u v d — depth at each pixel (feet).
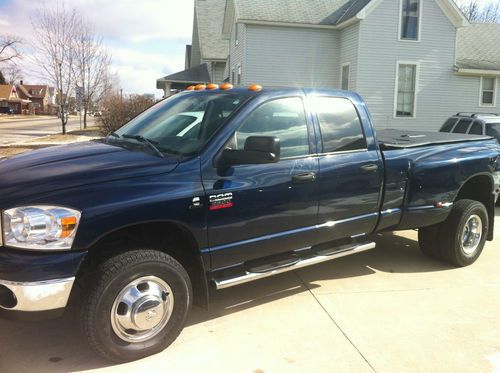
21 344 12.04
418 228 17.67
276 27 72.74
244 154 12.00
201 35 107.24
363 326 13.42
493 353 12.19
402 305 14.85
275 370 11.18
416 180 16.63
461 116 38.34
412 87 71.97
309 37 74.08
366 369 11.32
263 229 13.12
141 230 11.92
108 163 11.62
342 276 17.22
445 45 71.72
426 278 17.21
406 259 19.27
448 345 12.51
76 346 11.96
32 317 10.05
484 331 13.30
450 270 18.12
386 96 70.64
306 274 17.35
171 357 11.56
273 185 13.10
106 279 10.63
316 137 14.35
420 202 16.89
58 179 10.76
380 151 15.97
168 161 11.89
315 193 14.07
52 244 10.04
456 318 14.06
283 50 73.46
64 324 13.10
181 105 14.85
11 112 314.55
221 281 12.62
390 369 11.35
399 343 12.54
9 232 10.01
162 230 12.01
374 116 70.74
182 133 13.24
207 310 12.78
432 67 71.82
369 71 69.51
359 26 68.39
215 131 12.58
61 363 11.21
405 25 70.03
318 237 14.55
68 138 88.22
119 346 11.03
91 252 10.77
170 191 11.35
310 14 74.18
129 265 10.87
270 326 13.29
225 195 12.19
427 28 70.59
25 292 9.82
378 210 15.97
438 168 17.04
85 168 11.31
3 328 12.83
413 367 11.46
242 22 71.10
